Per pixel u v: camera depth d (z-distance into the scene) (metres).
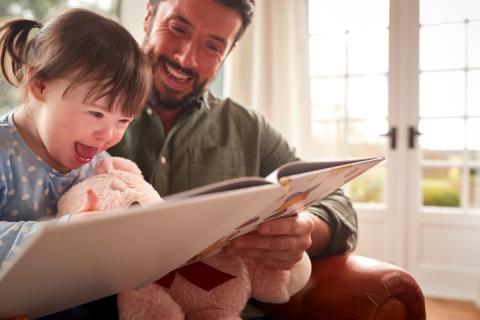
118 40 0.70
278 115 2.13
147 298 0.59
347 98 2.37
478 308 2.11
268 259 0.68
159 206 0.31
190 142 1.02
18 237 0.47
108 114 0.67
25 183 0.66
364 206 2.39
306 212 0.84
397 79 2.30
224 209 0.38
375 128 2.37
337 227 0.88
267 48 2.14
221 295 0.66
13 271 0.32
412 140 2.31
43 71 0.65
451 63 2.29
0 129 0.67
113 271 0.42
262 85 2.13
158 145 1.00
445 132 2.32
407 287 0.79
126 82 0.68
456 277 2.30
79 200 0.61
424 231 2.35
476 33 2.25
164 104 1.01
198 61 0.98
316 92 2.39
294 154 1.14
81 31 0.67
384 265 0.82
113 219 0.30
